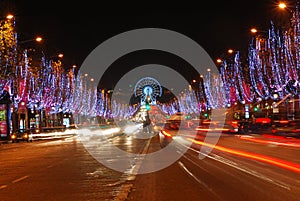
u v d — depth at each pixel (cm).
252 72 6006
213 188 1333
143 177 1638
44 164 2273
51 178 1692
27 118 6800
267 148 2831
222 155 2456
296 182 1409
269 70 5444
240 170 1747
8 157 2928
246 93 6606
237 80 6962
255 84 6025
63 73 7494
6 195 1329
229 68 7406
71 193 1328
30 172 1931
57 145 4131
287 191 1249
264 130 4662
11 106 5828
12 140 5288
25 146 4325
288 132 3838
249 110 6712
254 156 2300
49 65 6456
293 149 2712
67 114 8975
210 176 1602
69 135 6619
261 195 1195
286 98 5381
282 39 5016
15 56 4697
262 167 1823
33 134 5528
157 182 1495
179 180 1527
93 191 1352
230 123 5069
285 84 5181
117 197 1220
